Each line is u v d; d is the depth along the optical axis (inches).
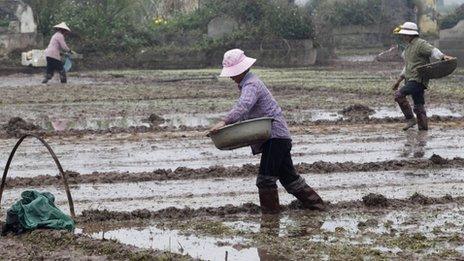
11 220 520.4
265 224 544.1
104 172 724.0
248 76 574.2
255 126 556.4
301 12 2346.2
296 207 589.0
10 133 960.3
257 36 2304.4
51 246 489.4
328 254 462.9
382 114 1121.4
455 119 1046.4
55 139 925.8
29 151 844.6
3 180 565.9
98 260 456.8
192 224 544.1
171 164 766.5
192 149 847.7
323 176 698.2
